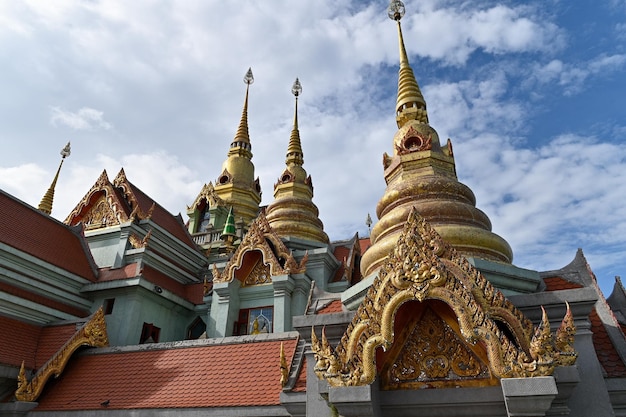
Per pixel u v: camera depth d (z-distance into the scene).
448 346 7.92
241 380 12.16
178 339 23.52
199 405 11.64
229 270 22.80
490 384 7.46
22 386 13.63
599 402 7.44
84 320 16.39
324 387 7.96
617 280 11.21
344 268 25.28
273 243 23.52
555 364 6.65
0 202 20.45
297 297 22.16
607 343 8.85
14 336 15.81
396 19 19.56
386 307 7.44
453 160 14.83
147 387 13.15
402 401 7.75
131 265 22.50
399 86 17.75
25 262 19.06
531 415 6.38
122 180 28.84
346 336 7.62
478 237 11.38
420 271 7.43
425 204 12.41
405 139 15.04
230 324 21.52
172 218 31.80
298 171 32.62
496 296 7.39
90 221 27.77
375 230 13.02
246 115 44.53
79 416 12.91
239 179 39.81
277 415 10.67
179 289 25.20
